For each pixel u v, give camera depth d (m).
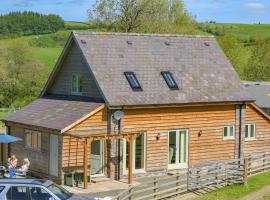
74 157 29.36
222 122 34.41
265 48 88.50
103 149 30.27
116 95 30.28
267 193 27.39
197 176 28.31
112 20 68.75
